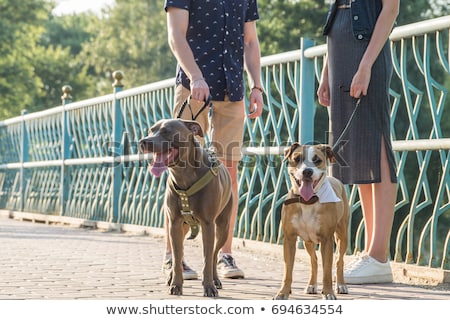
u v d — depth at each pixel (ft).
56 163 48.96
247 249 29.96
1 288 19.53
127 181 40.81
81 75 147.74
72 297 18.20
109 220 41.75
